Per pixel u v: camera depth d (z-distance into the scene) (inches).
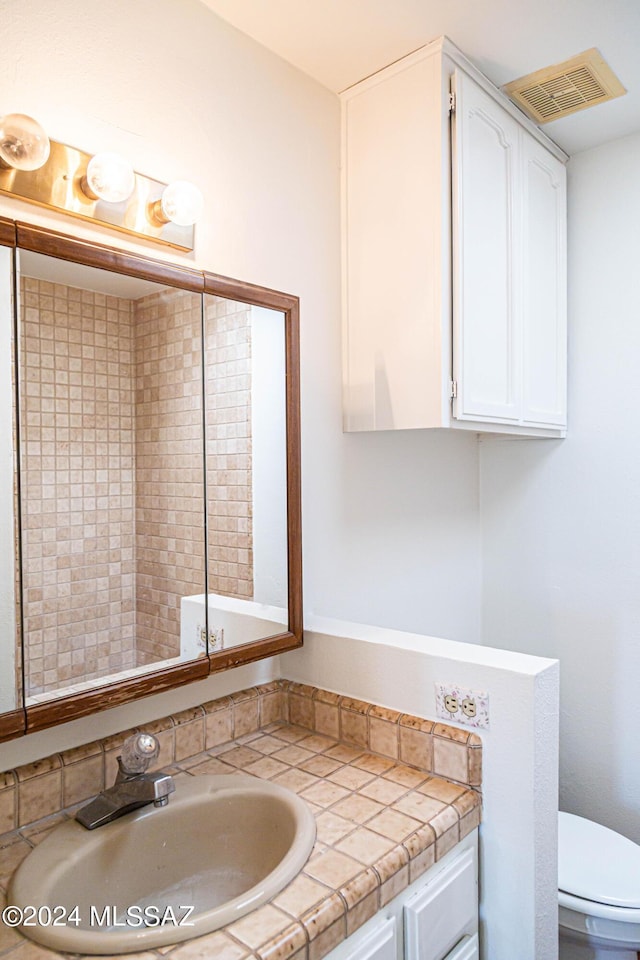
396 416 64.3
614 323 82.2
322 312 66.8
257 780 48.1
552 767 48.9
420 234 61.9
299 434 60.2
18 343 41.6
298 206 64.2
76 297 44.8
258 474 56.9
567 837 70.4
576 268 85.2
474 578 94.4
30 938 32.8
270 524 57.6
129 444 47.9
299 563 59.6
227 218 57.2
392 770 51.2
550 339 79.8
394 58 62.6
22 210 43.5
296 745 55.7
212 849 45.3
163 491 50.1
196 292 52.3
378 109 65.4
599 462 83.9
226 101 57.3
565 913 61.5
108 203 47.6
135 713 50.6
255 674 60.7
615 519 82.7
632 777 81.4
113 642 46.5
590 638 85.0
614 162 81.3
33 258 42.3
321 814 44.3
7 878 37.5
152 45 51.5
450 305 61.6
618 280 81.7
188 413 51.8
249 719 58.1
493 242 66.9
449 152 61.1
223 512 54.2
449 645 53.8
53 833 41.2
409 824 42.9
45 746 45.0
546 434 81.9
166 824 43.9
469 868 47.7
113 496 47.0
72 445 44.6
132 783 43.8
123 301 47.5
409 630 80.0
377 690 55.1
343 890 36.0
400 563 78.4
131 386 48.1
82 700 43.8
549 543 88.7
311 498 65.5
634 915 58.2
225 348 54.6
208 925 33.0
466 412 62.6
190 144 54.3
